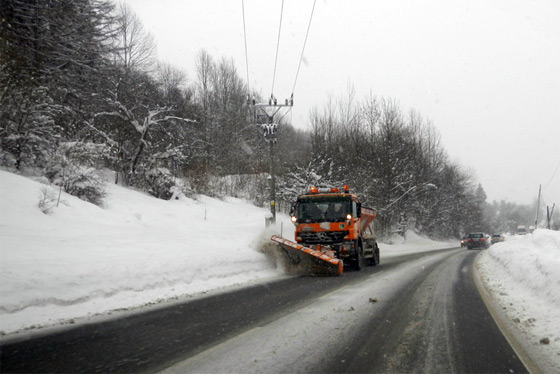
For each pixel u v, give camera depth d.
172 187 24.80
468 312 7.47
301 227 14.77
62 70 23.38
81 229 12.93
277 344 5.20
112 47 28.33
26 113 16.25
